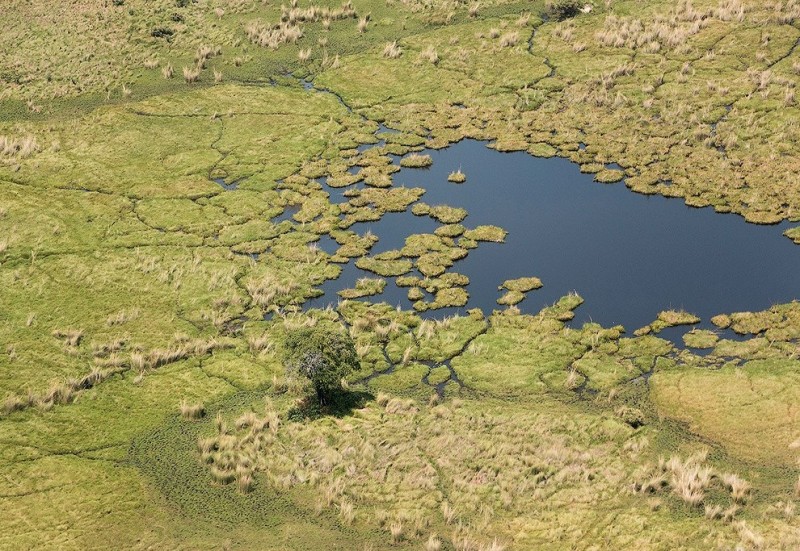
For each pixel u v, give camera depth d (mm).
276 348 51562
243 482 41219
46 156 70500
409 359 51062
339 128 74375
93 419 46406
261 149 71938
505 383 48750
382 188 66750
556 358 50312
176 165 69938
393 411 46344
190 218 63844
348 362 46250
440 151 71250
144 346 51875
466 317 53906
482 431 44438
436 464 42344
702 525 36906
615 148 69812
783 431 43344
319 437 44219
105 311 54781
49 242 61031
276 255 59844
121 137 72875
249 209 64750
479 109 76000
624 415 44375
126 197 66188
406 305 55250
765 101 72312
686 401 46000
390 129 74562
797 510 37469
